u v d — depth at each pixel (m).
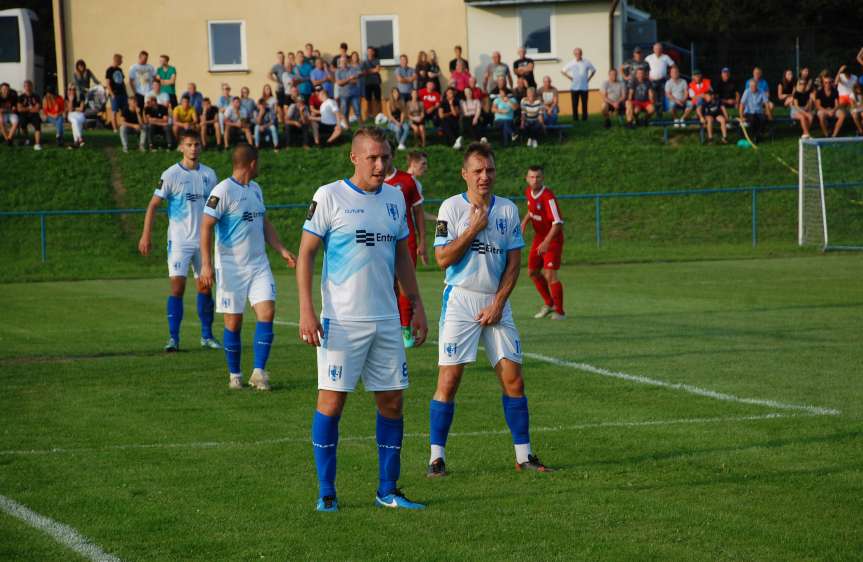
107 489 14.67
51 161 71.88
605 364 25.12
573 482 14.85
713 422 18.52
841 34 120.69
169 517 13.34
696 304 38.00
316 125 74.62
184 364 26.28
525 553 11.80
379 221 13.69
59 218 66.06
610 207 70.38
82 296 46.00
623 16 89.12
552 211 33.62
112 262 61.22
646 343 28.52
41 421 19.41
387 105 87.31
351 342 13.58
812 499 13.77
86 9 85.25
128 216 67.06
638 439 17.38
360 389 22.50
